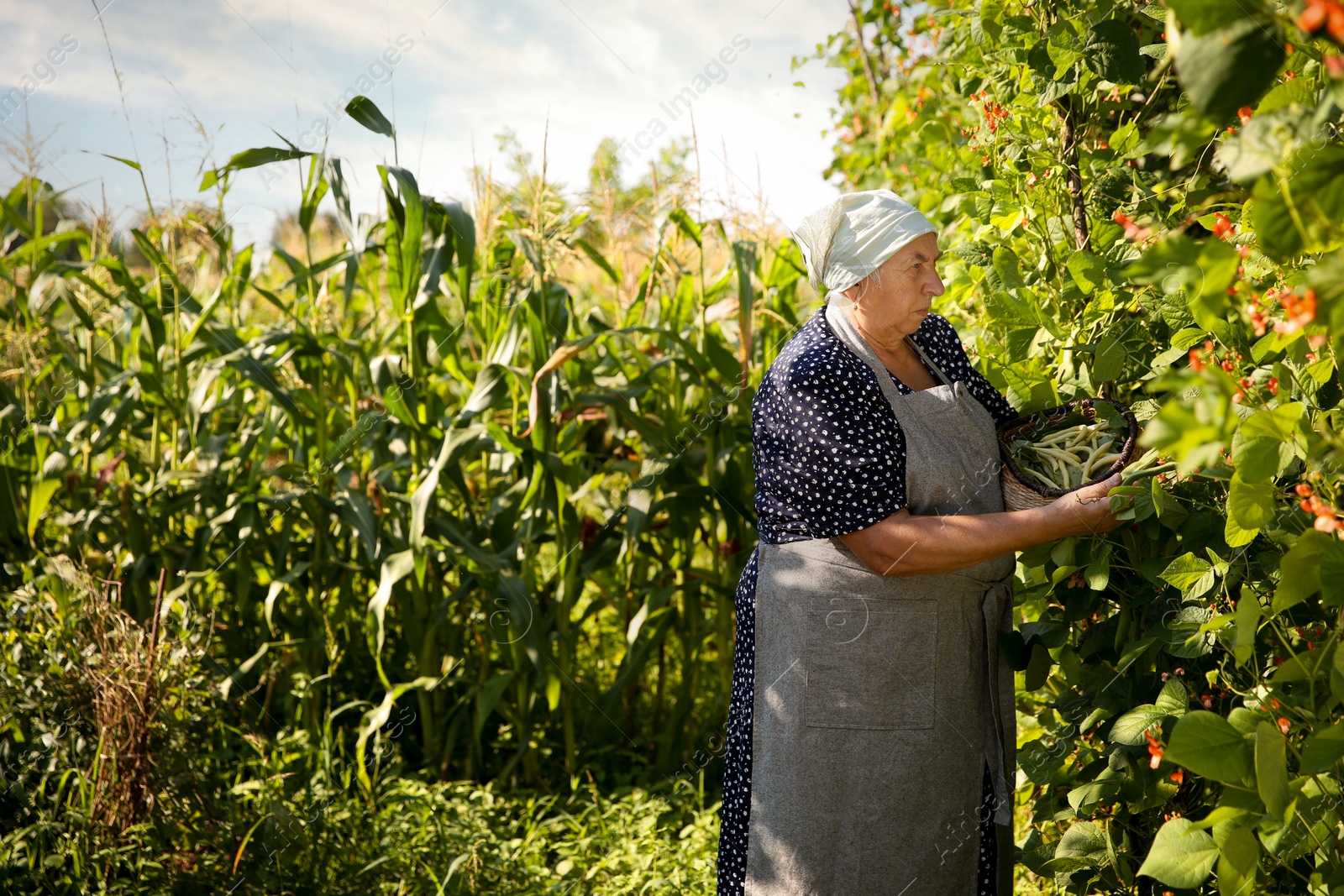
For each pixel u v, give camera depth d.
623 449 3.69
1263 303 1.26
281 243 4.22
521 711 3.20
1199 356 1.45
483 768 3.32
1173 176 2.09
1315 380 1.23
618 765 3.39
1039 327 2.00
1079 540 1.76
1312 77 1.18
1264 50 0.81
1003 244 2.24
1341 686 1.12
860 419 1.74
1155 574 1.64
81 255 3.71
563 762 3.36
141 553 3.30
